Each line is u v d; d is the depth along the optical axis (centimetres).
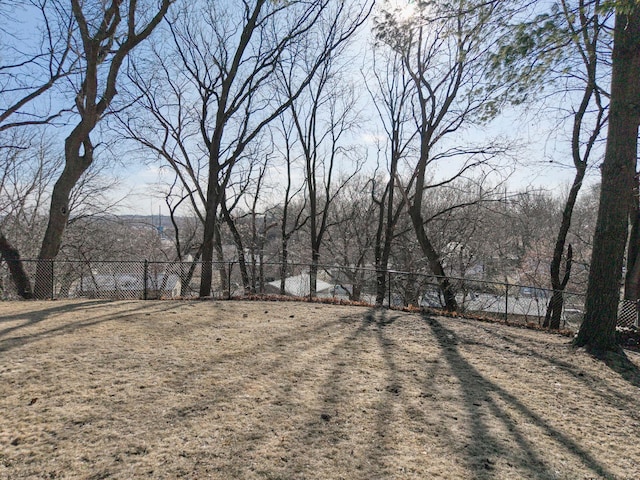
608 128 633
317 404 397
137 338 595
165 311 812
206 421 351
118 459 289
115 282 1129
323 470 286
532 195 2034
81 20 1110
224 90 1303
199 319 746
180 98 1903
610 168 624
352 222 2728
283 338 635
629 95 604
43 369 452
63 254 2106
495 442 340
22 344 538
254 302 995
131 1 1113
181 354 530
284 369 491
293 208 3077
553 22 532
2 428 325
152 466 282
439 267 1603
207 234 1319
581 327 656
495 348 645
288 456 302
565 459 320
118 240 2584
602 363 580
